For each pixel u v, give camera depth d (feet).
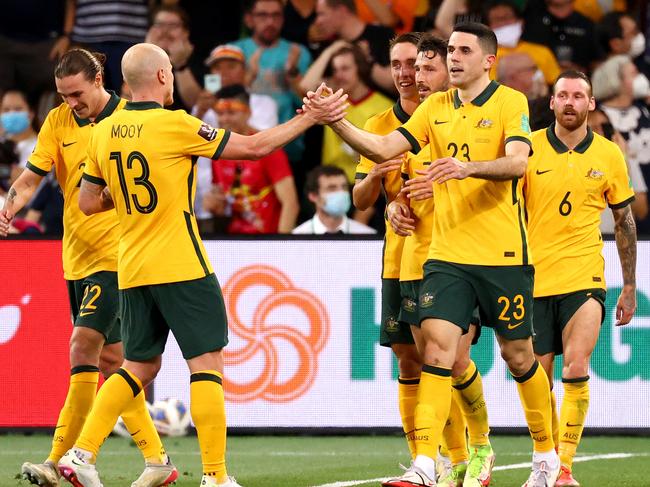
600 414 97.66
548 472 66.28
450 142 62.13
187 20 120.78
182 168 60.90
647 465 83.20
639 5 124.47
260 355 98.58
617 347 97.40
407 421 72.02
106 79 123.44
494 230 61.46
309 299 98.37
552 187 74.64
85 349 69.82
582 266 74.54
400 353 71.41
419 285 67.46
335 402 98.48
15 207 70.64
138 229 61.36
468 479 68.23
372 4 121.19
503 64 115.96
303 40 121.08
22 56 124.16
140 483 67.87
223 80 117.19
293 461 85.81
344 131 61.00
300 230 107.55
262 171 111.65
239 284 98.58
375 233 99.25
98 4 123.85
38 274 98.22
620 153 75.87
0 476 77.10
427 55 66.95
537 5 119.85
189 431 99.14
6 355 98.32
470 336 68.39
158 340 63.16
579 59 119.44
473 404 69.21
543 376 64.90
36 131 122.01
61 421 69.67
